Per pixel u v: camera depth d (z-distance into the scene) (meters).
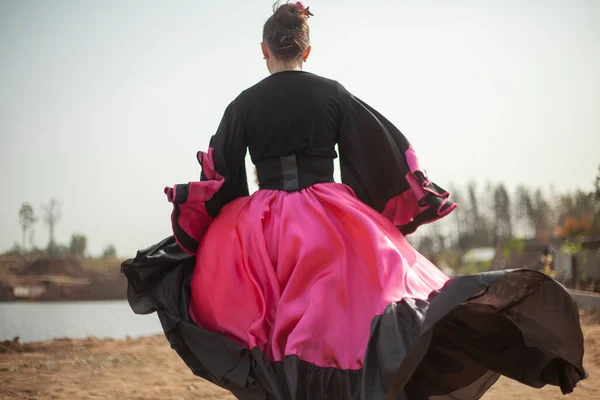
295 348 2.54
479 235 95.19
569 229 27.66
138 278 3.06
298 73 3.14
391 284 2.56
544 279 2.59
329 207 2.93
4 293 38.22
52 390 5.48
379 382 2.29
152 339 9.59
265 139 3.07
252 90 3.14
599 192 17.91
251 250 2.88
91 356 7.61
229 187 3.16
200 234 3.06
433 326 2.20
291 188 3.02
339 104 3.11
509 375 2.72
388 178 3.14
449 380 2.67
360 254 2.79
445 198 3.08
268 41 3.24
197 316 2.96
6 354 7.83
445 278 2.89
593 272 23.88
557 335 2.71
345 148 3.17
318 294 2.68
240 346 2.70
